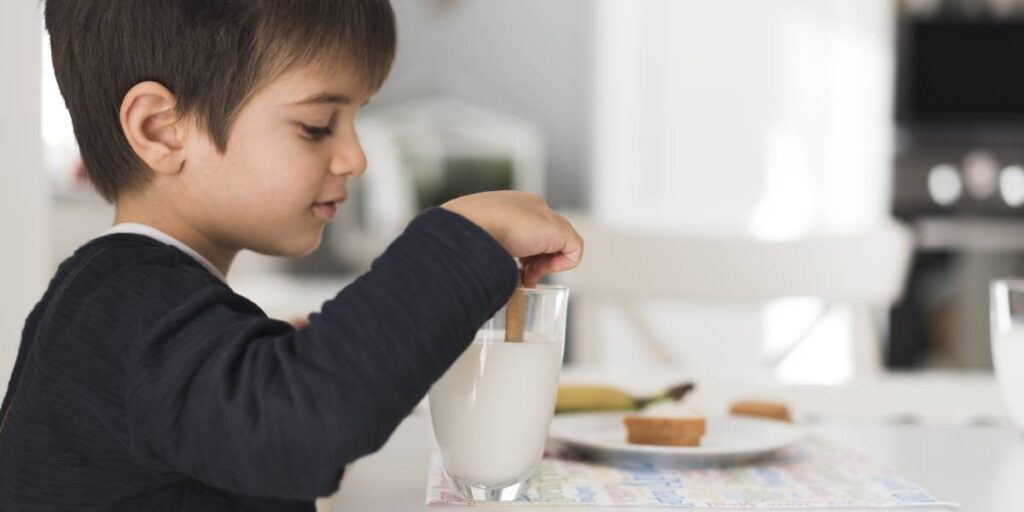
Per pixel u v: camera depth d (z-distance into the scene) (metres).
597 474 0.87
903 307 3.52
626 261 1.81
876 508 0.77
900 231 1.81
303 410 0.64
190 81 0.83
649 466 0.90
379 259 0.70
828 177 3.61
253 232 0.87
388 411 0.66
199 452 0.66
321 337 0.67
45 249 1.30
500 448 0.77
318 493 0.67
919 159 3.58
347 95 0.86
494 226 0.74
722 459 0.89
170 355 0.68
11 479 0.76
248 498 0.75
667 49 3.61
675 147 3.62
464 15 4.22
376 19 0.87
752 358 3.59
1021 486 0.85
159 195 0.87
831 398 1.38
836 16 3.58
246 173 0.84
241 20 0.81
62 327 0.75
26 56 1.26
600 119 3.62
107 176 0.89
